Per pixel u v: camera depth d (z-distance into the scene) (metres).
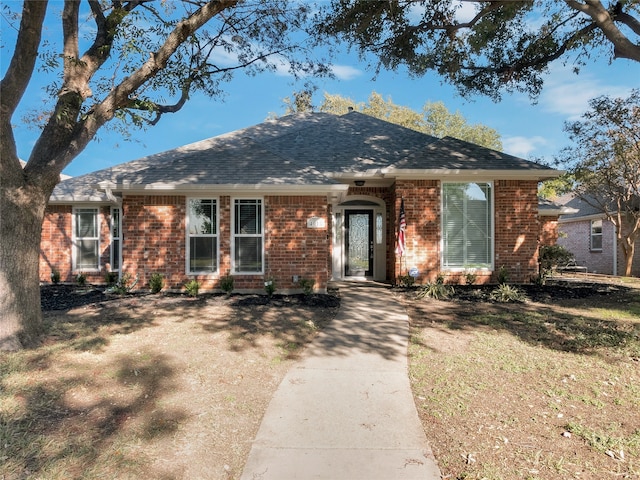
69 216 14.34
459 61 11.21
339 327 7.48
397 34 10.76
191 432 3.69
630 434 3.67
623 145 15.20
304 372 5.24
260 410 4.18
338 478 3.04
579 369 5.25
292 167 12.00
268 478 3.05
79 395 4.27
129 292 11.08
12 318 5.57
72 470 3.02
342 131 15.53
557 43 10.99
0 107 5.30
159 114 9.29
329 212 14.03
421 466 3.21
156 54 6.46
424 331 7.20
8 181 5.56
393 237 12.89
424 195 12.14
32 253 5.84
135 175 11.52
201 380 4.85
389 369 5.36
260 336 6.69
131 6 7.57
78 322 7.14
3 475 2.90
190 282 10.80
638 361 5.57
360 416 4.05
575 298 10.41
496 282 12.15
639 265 19.86
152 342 6.16
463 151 12.90
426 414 4.09
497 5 9.17
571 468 3.18
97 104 6.71
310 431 3.76
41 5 5.20
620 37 7.48
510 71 11.59
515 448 3.46
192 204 11.45
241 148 13.30
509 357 5.73
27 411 3.80
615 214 20.41
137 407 4.10
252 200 11.42
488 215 12.27
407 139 14.90
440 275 12.08
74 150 6.05
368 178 12.63
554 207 17.56
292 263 11.32
